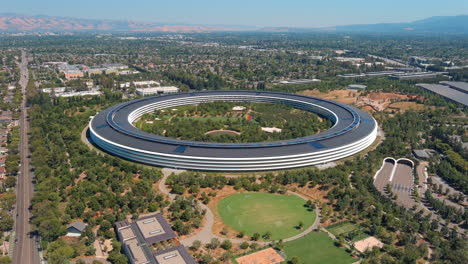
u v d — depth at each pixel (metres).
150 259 188.88
